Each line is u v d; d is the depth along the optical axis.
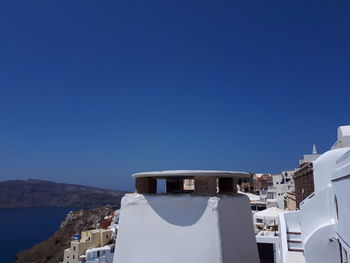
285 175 62.53
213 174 4.34
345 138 12.02
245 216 4.86
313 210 8.92
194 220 4.16
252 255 4.86
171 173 4.41
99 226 85.38
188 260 4.05
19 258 90.44
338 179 7.16
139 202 4.54
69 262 52.16
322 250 7.96
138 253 4.36
